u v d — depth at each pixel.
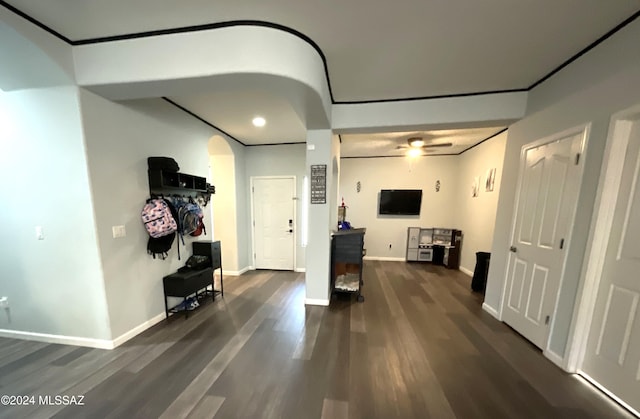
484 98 2.56
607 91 1.69
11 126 2.01
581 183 1.86
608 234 1.72
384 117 2.77
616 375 1.63
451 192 5.45
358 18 1.54
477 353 2.13
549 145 2.17
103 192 2.08
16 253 2.17
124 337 2.27
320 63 1.91
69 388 1.69
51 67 1.76
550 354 2.05
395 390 1.70
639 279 1.53
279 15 1.54
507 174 2.73
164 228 2.48
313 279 3.15
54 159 1.99
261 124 3.51
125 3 1.44
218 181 4.38
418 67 2.10
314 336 2.39
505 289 2.68
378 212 5.74
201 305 3.12
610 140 1.67
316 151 2.97
